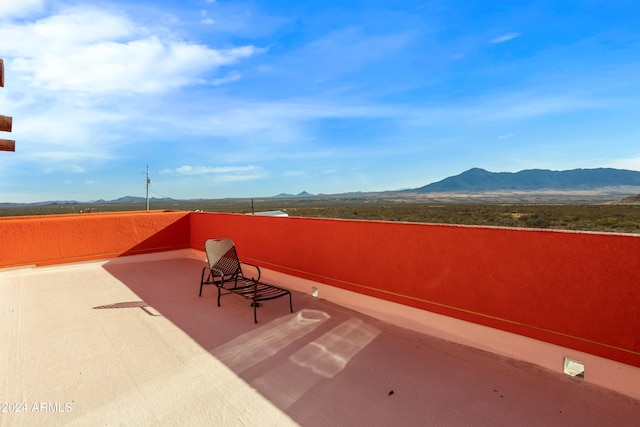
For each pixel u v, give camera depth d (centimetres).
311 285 487
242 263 632
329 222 454
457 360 283
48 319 391
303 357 292
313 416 207
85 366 275
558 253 254
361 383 247
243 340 330
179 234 828
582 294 242
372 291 399
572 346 247
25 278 602
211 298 481
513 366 269
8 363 280
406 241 362
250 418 204
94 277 612
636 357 218
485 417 205
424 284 345
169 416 206
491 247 293
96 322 381
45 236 659
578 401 220
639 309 216
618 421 199
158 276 622
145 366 275
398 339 331
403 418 205
